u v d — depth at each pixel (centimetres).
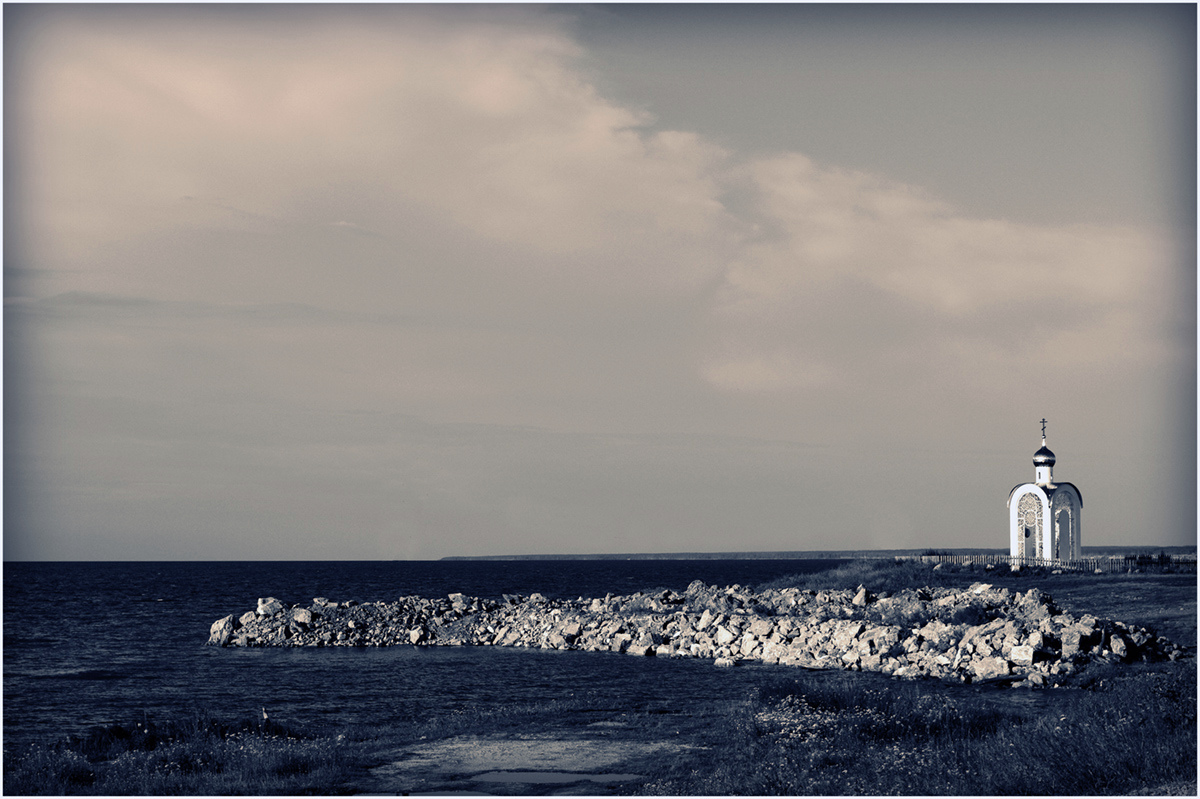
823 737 2498
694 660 5075
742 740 2516
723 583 15812
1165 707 2167
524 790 2119
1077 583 5994
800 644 4856
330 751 2462
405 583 16662
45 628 7794
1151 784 1781
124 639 6931
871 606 5419
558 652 5719
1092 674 3738
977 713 2688
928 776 1988
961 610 4950
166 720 3177
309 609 6969
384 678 4606
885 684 3859
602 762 2402
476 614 7075
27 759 2453
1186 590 5391
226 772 2325
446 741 2720
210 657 5756
